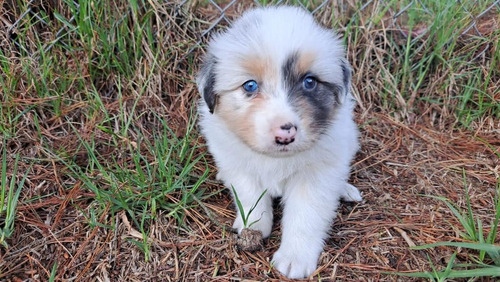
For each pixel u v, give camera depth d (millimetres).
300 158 478
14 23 636
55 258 467
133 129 618
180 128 626
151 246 481
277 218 540
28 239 480
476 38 719
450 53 696
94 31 635
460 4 719
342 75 475
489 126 667
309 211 487
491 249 439
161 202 513
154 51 669
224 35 477
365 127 663
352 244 492
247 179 509
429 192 558
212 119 497
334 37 490
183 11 688
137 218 506
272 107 423
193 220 514
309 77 447
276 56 430
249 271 466
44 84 608
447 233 498
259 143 422
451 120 684
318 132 442
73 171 533
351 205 544
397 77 699
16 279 448
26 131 590
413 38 723
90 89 647
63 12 657
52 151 570
